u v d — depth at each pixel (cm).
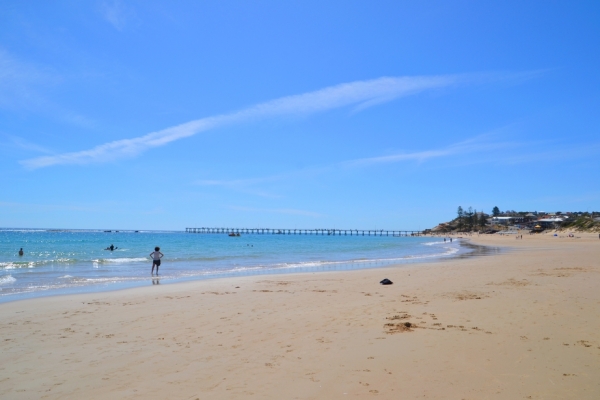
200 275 2247
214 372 629
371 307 1154
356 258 3853
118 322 989
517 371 618
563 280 1697
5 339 834
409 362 662
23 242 7100
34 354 730
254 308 1164
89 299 1352
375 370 628
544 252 4253
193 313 1096
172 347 767
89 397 541
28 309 1169
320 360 680
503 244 7562
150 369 646
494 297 1285
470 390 548
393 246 7206
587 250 4553
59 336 855
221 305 1220
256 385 574
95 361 689
